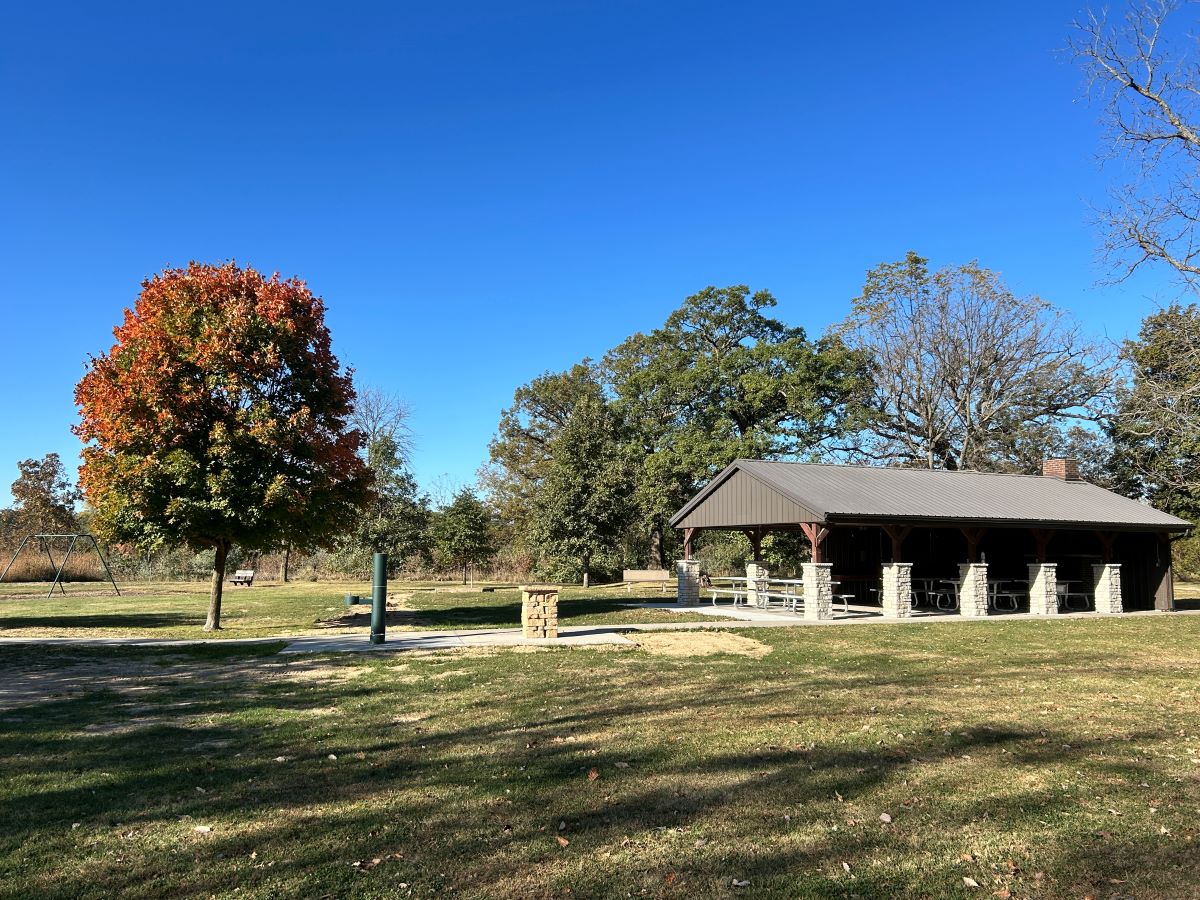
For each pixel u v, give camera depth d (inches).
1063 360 1362.0
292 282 690.8
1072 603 906.7
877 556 985.5
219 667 442.9
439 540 1379.2
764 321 1579.7
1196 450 1044.5
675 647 516.7
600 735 277.9
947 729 286.4
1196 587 1327.5
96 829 188.7
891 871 166.2
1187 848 179.0
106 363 641.0
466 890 157.0
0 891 155.5
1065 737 276.2
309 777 229.6
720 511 880.3
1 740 274.4
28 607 955.3
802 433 1441.9
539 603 554.3
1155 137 614.9
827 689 367.2
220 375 627.5
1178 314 948.0
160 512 618.2
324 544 718.5
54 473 2064.5
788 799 209.6
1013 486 911.7
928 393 1448.1
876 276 1523.1
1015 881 161.9
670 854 174.1
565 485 1278.3
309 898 153.2
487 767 238.5
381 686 377.7
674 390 1509.6
